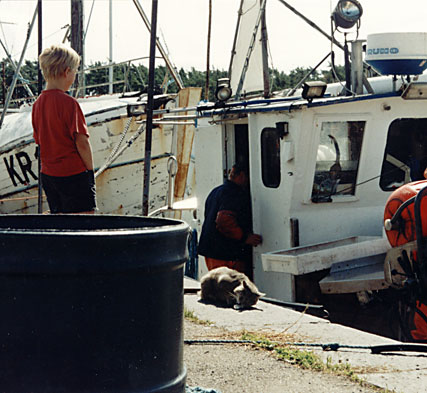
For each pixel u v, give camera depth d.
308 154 7.95
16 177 15.28
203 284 6.58
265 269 7.80
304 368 4.35
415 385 4.01
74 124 5.25
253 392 3.91
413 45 7.94
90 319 2.53
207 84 13.77
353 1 8.19
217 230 8.98
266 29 8.88
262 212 8.63
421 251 6.34
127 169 14.45
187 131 14.42
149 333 2.66
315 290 7.90
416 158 8.35
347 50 8.37
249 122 8.71
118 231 2.57
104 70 28.92
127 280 2.58
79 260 2.50
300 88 9.96
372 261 7.73
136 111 9.77
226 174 9.69
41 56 5.33
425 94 7.82
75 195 5.38
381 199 8.41
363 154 8.17
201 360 4.54
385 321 7.50
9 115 16.17
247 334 5.18
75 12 16.42
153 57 6.08
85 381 2.54
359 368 4.36
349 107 7.99
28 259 2.48
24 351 2.52
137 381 2.63
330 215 8.26
